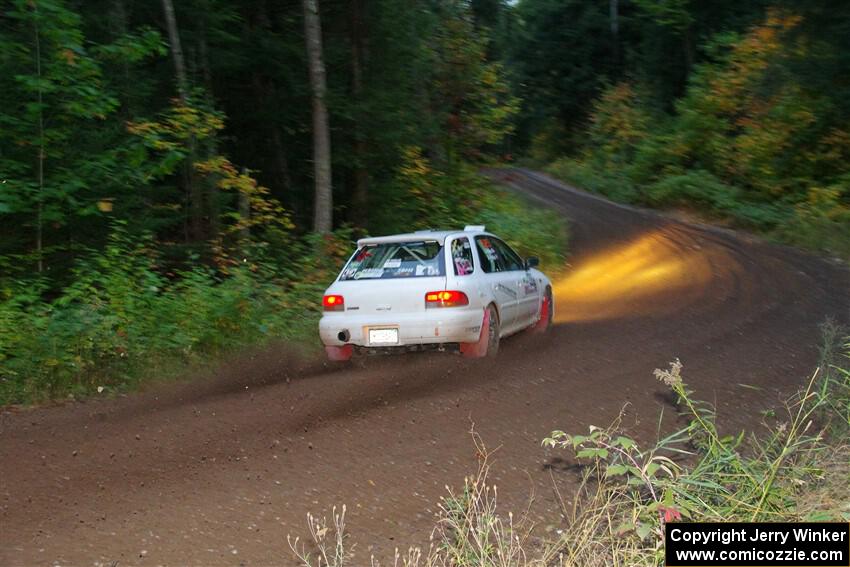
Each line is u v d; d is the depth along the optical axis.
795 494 4.79
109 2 14.12
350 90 17.00
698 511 4.39
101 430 6.68
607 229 28.42
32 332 8.79
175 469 5.70
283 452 6.06
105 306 9.71
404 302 8.75
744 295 14.94
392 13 17.08
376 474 5.59
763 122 30.72
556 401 7.50
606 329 11.62
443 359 9.09
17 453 6.06
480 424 6.79
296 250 14.34
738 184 32.47
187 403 7.57
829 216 25.11
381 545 4.49
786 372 8.49
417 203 18.80
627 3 58.81
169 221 13.40
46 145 11.42
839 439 5.71
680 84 47.97
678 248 23.08
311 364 9.23
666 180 34.81
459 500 5.00
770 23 28.92
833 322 11.43
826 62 25.81
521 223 22.25
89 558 4.28
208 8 15.37
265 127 17.61
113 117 13.27
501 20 38.25
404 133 17.27
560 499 5.17
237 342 9.89
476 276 9.16
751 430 6.48
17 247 11.77
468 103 22.77
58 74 11.13
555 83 61.09
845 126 28.02
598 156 47.88
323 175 15.05
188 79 15.42
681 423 6.74
